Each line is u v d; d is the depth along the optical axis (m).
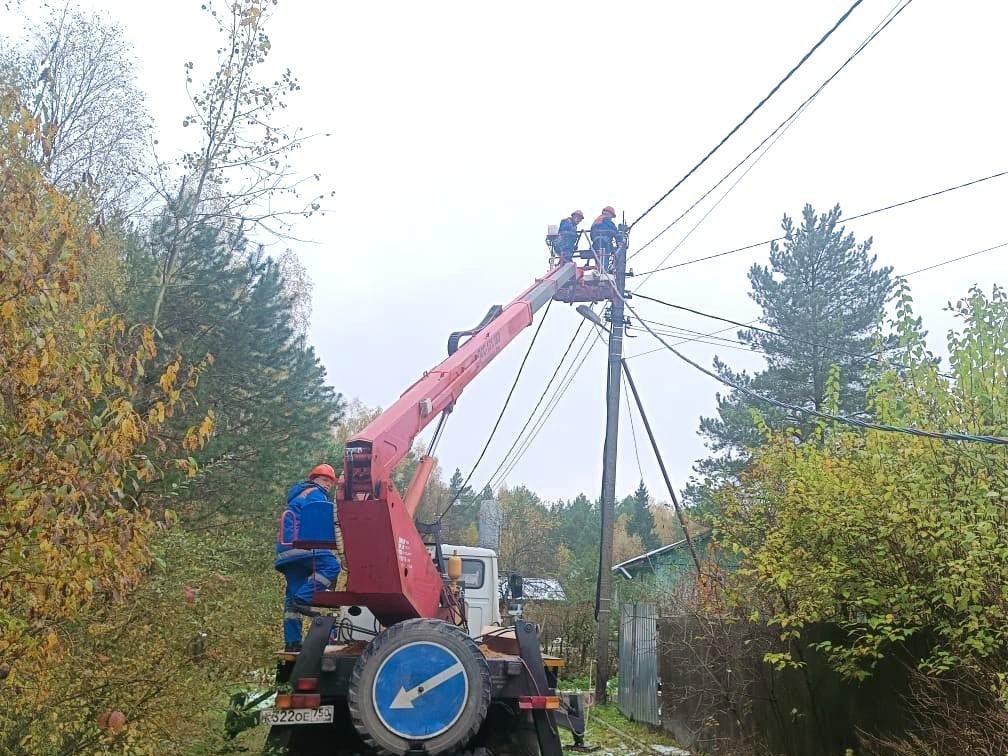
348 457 6.47
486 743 7.18
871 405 8.20
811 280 26.95
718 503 10.58
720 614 10.84
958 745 6.18
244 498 15.30
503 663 6.86
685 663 12.88
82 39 19.86
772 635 9.77
